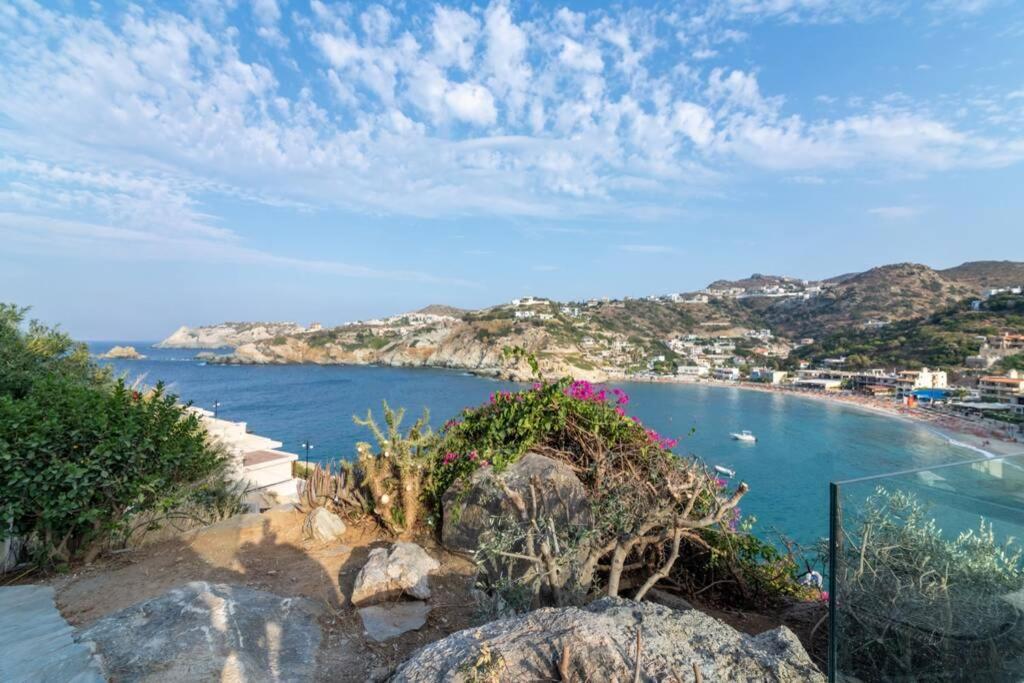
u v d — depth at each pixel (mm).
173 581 4352
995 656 2441
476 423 5820
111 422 5027
